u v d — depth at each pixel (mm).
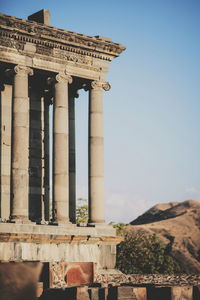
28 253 36500
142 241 74688
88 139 42156
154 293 27344
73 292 25766
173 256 108000
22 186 37969
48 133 44062
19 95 38781
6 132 41438
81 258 38938
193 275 41969
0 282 6477
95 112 42188
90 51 42219
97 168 41594
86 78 42125
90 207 41312
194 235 117438
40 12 42844
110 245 40625
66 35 40562
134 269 70875
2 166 40812
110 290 26594
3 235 35406
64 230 38531
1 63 38906
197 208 141750
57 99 40656
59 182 39688
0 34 38438
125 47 43438
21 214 37594
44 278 30156
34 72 40312
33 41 39719
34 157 42844
